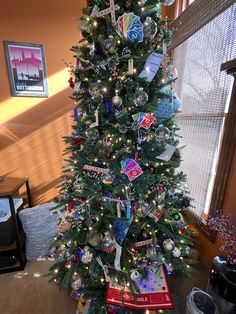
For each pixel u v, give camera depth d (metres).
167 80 1.12
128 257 1.10
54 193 2.16
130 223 1.09
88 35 1.06
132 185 1.06
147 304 1.06
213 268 1.21
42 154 2.07
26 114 1.96
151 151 1.09
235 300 1.06
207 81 1.55
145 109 1.02
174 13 2.01
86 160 1.14
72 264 1.16
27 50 1.83
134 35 0.94
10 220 1.60
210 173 1.55
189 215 1.79
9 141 1.98
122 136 1.01
